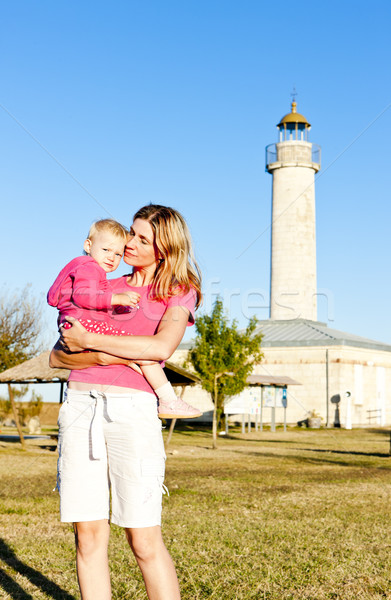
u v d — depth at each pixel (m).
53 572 4.80
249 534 6.29
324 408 38.00
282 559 5.28
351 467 14.39
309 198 43.09
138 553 2.94
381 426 40.28
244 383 21.89
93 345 2.92
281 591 4.36
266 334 41.22
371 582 4.61
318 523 6.97
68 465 2.98
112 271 3.31
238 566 5.01
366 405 39.34
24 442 20.94
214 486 10.37
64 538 6.01
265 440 26.06
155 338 3.00
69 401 3.03
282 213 42.94
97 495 2.96
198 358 21.67
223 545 5.77
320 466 14.52
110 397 2.94
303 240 42.56
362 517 7.41
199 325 22.14
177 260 3.13
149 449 2.95
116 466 2.95
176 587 2.94
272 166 43.25
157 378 3.03
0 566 4.95
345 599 4.18
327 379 38.03
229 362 21.55
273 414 34.03
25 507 7.80
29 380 18.16
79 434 2.97
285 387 34.16
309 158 43.19
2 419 31.22
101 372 2.97
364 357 39.56
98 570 2.98
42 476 11.65
